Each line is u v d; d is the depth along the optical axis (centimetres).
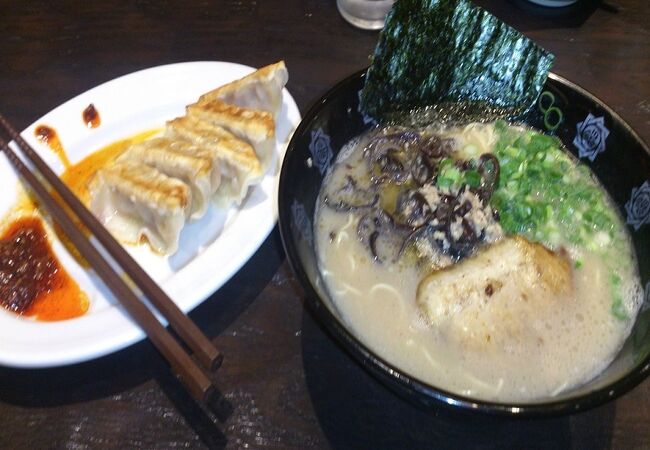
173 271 33
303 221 29
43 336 29
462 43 33
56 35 45
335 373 29
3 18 46
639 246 29
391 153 34
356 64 42
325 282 29
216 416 28
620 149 30
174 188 33
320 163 32
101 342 28
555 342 27
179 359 25
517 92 34
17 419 27
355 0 44
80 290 32
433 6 31
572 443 27
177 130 36
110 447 27
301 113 39
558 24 44
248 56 43
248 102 38
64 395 28
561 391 26
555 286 28
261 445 27
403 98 34
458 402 21
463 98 35
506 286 28
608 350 27
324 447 27
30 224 35
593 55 42
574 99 32
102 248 33
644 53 43
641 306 28
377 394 28
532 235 31
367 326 29
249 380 29
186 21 45
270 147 36
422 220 31
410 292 30
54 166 37
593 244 31
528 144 34
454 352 27
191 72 40
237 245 32
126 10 46
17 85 42
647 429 27
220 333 30
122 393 28
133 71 42
